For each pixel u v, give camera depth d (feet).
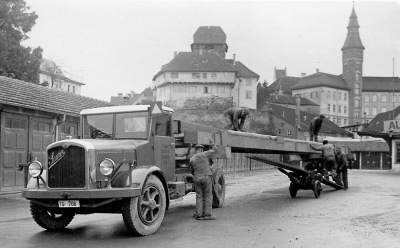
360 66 423.23
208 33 338.34
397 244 24.75
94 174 26.68
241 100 319.88
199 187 34.22
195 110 203.82
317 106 372.17
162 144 33.04
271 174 116.26
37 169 27.63
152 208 28.32
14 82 60.95
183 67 292.20
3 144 51.70
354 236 27.04
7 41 107.24
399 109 227.81
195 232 28.43
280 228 29.94
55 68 206.59
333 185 59.98
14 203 44.47
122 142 29.78
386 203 45.44
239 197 52.65
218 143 38.58
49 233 28.58
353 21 427.33
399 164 136.36
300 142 54.54
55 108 59.00
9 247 24.03
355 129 321.32
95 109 33.22
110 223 32.81
